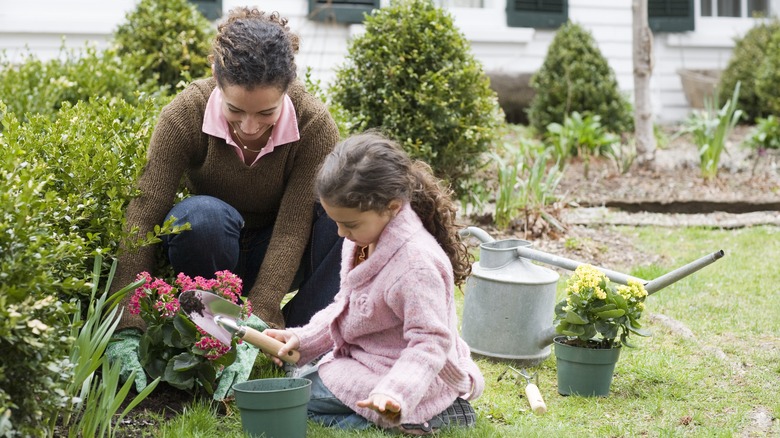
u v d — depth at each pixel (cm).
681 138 1002
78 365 238
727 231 611
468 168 582
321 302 313
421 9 564
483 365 344
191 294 256
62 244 222
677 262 521
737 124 1084
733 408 299
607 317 302
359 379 260
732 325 397
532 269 350
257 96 265
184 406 272
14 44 809
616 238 577
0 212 207
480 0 1005
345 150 245
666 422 285
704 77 1082
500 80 971
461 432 262
